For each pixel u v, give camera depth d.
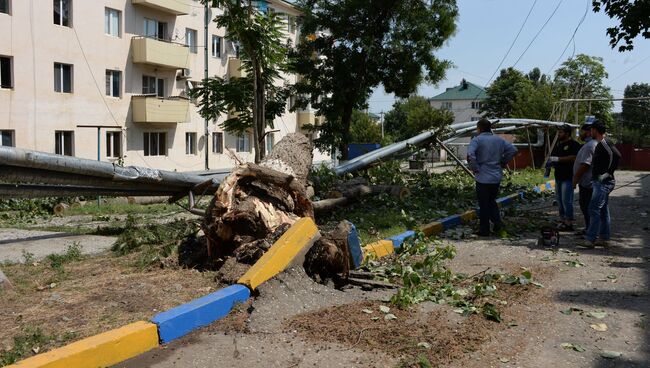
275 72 14.33
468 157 9.90
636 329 5.14
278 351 4.46
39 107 22.70
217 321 5.08
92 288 5.96
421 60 26.09
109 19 26.27
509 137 46.88
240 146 36.06
